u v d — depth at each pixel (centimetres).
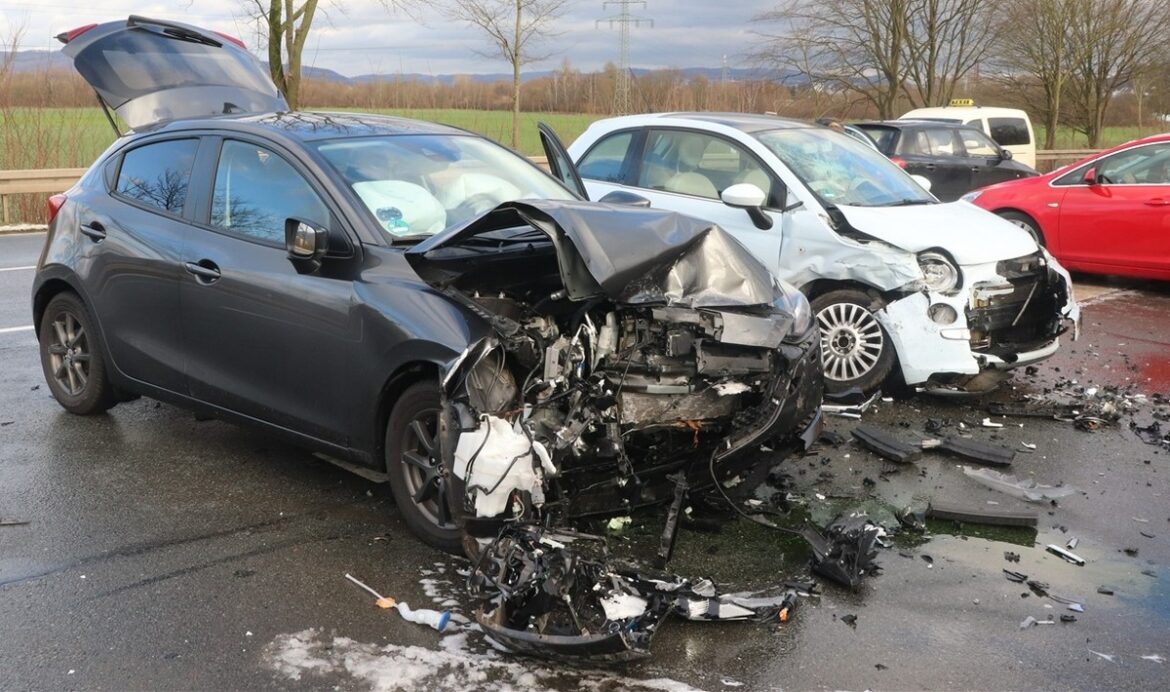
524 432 389
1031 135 2136
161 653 356
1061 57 3197
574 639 333
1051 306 712
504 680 341
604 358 429
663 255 439
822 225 698
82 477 523
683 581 397
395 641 366
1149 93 3406
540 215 432
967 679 347
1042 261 694
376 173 509
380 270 456
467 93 2712
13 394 668
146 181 574
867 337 684
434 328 422
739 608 383
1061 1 3158
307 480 524
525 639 340
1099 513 503
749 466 465
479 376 400
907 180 795
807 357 468
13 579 409
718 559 437
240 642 364
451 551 437
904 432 623
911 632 379
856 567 422
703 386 436
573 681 341
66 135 1795
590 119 2841
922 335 654
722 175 775
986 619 391
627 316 441
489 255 459
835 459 573
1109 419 655
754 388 452
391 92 2644
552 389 412
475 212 514
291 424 493
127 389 576
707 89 2995
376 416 454
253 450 568
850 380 688
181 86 764
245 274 496
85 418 620
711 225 473
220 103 773
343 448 475
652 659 356
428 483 436
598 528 461
